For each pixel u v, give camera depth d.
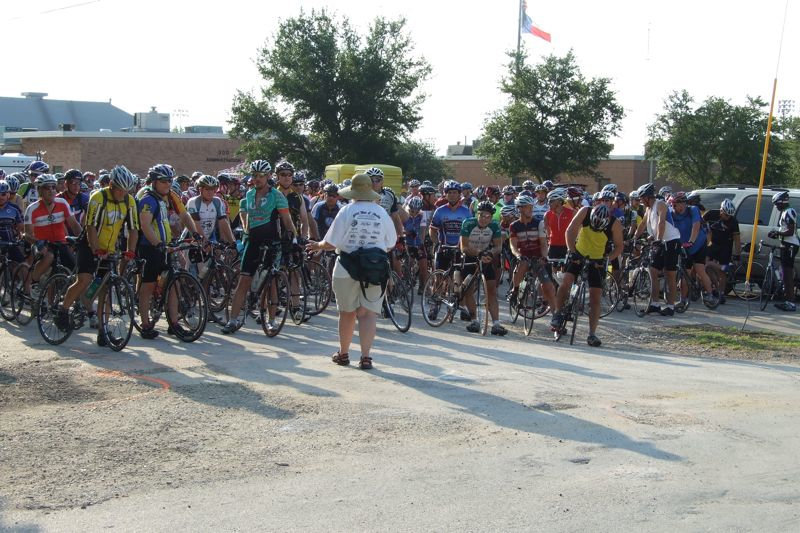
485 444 5.76
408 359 8.66
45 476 5.11
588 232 10.12
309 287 11.91
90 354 8.70
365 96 43.28
